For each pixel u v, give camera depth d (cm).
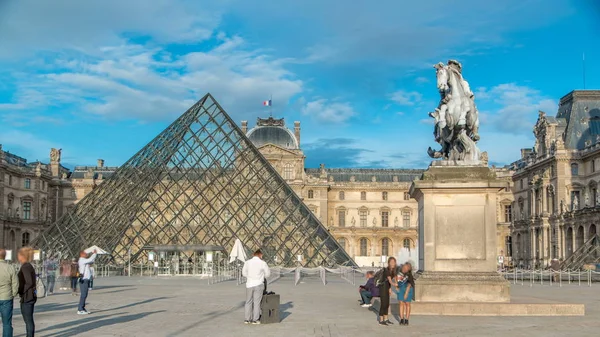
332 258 8731
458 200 3108
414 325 2775
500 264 11381
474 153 3178
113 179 9600
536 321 2881
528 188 16825
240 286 6294
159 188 9538
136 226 9762
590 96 15888
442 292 3084
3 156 16725
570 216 14012
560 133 15650
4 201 16638
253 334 2656
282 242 8762
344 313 3488
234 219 9200
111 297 4806
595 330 2641
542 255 15412
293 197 9431
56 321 3150
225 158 9856
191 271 8988
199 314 3469
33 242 8850
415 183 3117
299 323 3023
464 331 2611
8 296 2300
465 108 3186
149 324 3006
